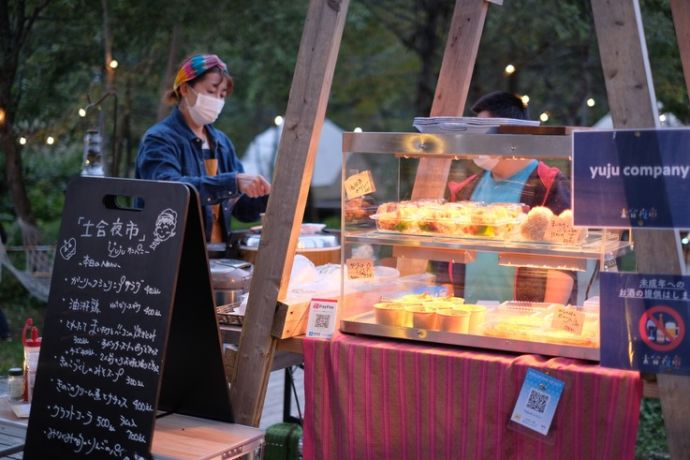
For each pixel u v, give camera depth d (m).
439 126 3.02
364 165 3.08
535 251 2.81
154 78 11.34
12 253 11.40
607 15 2.65
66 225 3.18
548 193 2.81
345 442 3.02
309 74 3.17
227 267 3.69
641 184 2.56
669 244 2.54
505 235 2.88
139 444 2.90
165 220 2.99
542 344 2.77
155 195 3.02
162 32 10.80
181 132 4.18
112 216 3.10
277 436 3.79
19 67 10.34
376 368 2.94
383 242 3.08
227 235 4.31
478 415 2.78
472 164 2.97
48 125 10.57
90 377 3.04
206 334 3.13
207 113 4.14
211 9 10.26
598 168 2.62
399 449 2.93
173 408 3.35
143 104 12.51
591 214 2.63
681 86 9.21
